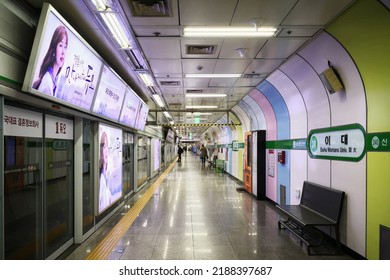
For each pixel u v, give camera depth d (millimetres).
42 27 2471
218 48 4566
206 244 4254
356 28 3324
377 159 3348
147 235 4695
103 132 5289
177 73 6215
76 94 3648
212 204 7355
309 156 5301
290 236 4660
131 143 8648
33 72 2508
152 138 13117
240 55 4832
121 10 3246
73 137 4262
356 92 3742
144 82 7039
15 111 2758
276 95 6773
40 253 3262
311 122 5223
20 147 2846
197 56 5004
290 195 6238
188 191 9469
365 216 3574
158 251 3959
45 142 3377
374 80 3361
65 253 3869
